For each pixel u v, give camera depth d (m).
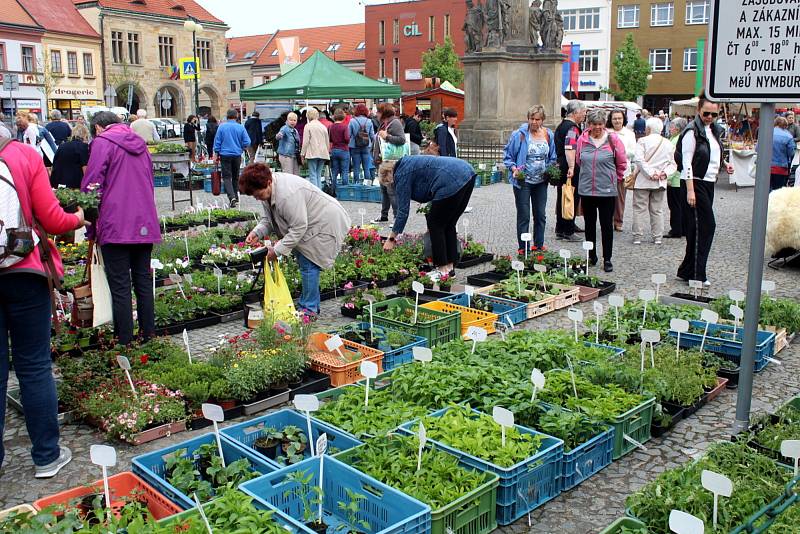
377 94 23.22
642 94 61.75
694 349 7.23
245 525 3.83
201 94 80.25
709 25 4.98
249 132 24.23
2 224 4.78
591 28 69.31
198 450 4.98
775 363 7.25
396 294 9.73
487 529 4.44
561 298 9.38
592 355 6.50
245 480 4.57
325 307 9.54
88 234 7.22
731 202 19.81
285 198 8.09
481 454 4.66
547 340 6.66
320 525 4.30
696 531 3.36
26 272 4.92
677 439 5.76
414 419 5.21
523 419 5.36
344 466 4.46
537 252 11.37
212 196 21.67
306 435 5.29
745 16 4.81
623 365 6.20
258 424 5.44
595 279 10.23
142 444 5.73
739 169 22.47
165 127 54.78
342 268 10.80
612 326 7.90
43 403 5.12
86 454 5.56
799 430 4.95
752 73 4.84
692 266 10.59
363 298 8.98
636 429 5.57
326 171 23.92
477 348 6.66
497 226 15.74
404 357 7.22
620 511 4.74
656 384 6.01
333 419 5.39
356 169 21.48
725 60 4.93
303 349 6.82
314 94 22.72
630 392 5.90
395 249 12.16
